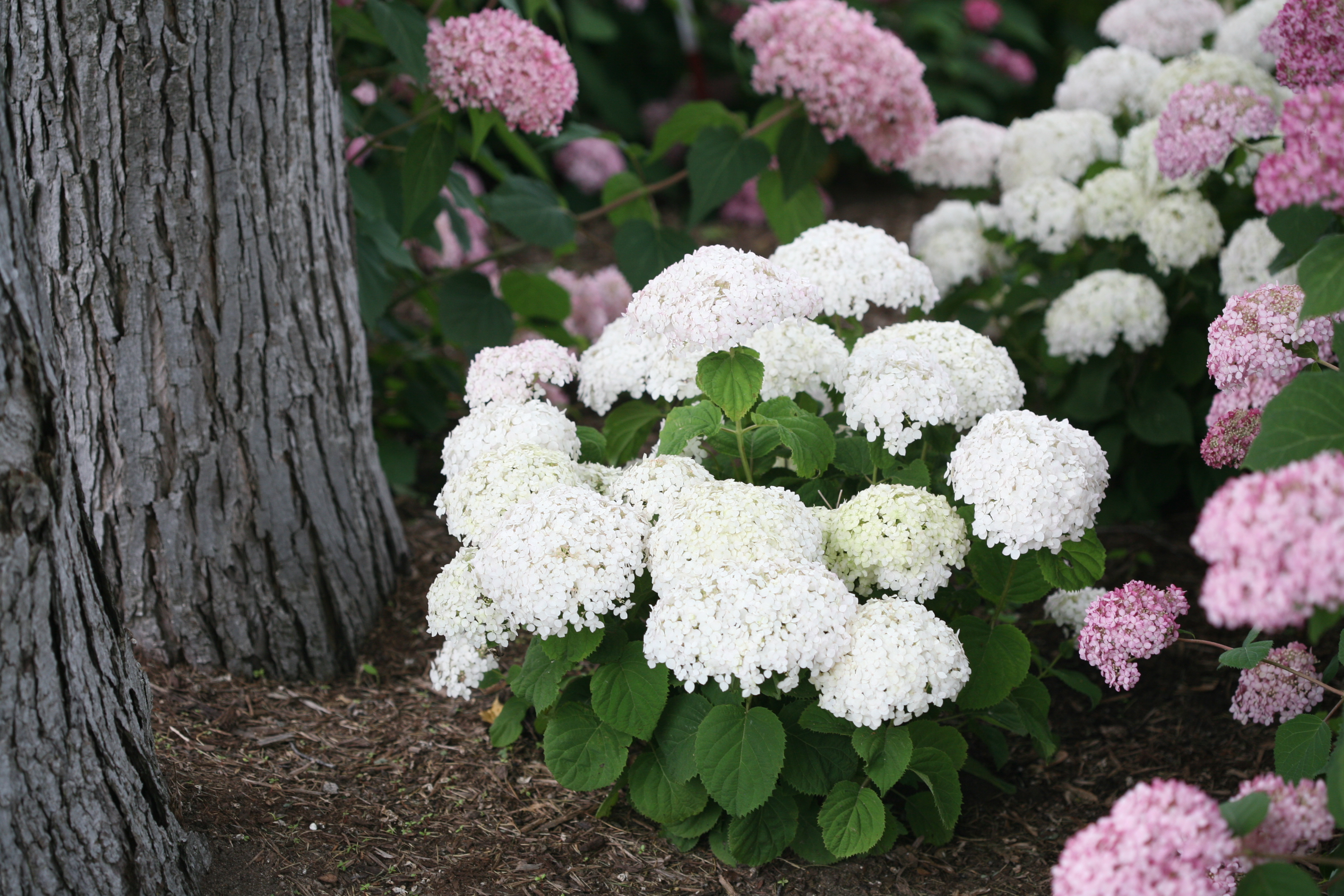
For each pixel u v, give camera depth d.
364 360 3.07
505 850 2.30
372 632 3.07
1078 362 3.75
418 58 3.08
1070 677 2.61
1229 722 2.79
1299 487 1.31
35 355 1.68
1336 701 2.46
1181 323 3.70
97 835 1.80
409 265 3.71
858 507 2.14
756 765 2.07
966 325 3.92
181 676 2.76
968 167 4.09
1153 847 1.42
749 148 3.76
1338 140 1.42
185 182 2.53
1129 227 3.60
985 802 2.58
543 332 4.31
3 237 1.64
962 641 2.29
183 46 2.45
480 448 2.37
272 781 2.43
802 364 2.39
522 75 3.10
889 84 3.59
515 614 2.01
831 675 1.98
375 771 2.55
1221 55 3.73
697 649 1.90
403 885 2.15
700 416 2.31
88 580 1.85
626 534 2.05
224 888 2.05
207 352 2.64
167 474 2.67
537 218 3.81
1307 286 1.58
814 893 2.20
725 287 2.04
